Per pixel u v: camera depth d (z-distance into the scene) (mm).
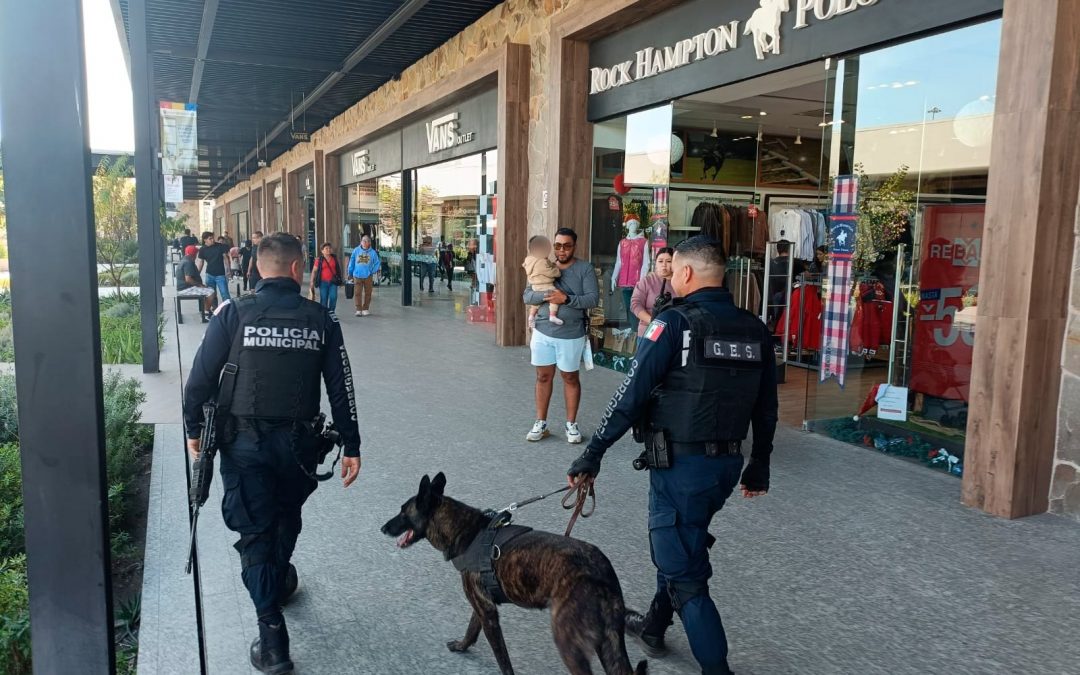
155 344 8898
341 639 3193
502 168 11219
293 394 2936
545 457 5793
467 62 13117
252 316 2902
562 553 2455
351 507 4695
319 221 25547
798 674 2943
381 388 8289
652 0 8211
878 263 6117
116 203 17359
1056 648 3133
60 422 2035
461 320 14852
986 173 5473
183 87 18766
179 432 6266
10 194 1967
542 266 5984
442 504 2779
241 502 2893
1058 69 4176
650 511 2797
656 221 9164
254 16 12523
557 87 10031
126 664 3160
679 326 2703
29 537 2047
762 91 8172
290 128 25406
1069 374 4484
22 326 1999
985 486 4648
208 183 53438
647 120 9219
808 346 9852
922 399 5793
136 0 9219
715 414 2674
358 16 12516
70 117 1977
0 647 2965
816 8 6352
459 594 3590
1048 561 3961
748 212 10656
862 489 5094
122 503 4652
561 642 2375
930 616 3391
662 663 3035
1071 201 4348
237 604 3486
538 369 6148
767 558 3988
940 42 5559
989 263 4531
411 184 18219
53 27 1951
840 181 6305
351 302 19078
